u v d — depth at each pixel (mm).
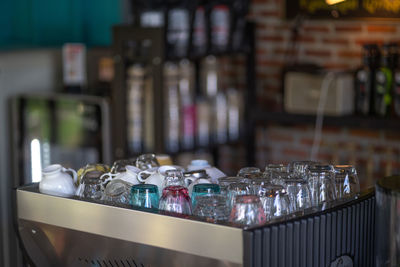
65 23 4125
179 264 1313
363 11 3699
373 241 1537
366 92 3436
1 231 3367
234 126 4070
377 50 3412
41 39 3996
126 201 1490
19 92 3441
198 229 1271
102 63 3639
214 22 3746
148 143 3412
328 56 3930
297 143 4145
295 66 3719
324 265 1373
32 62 3504
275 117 3775
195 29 3648
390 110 3373
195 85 3979
